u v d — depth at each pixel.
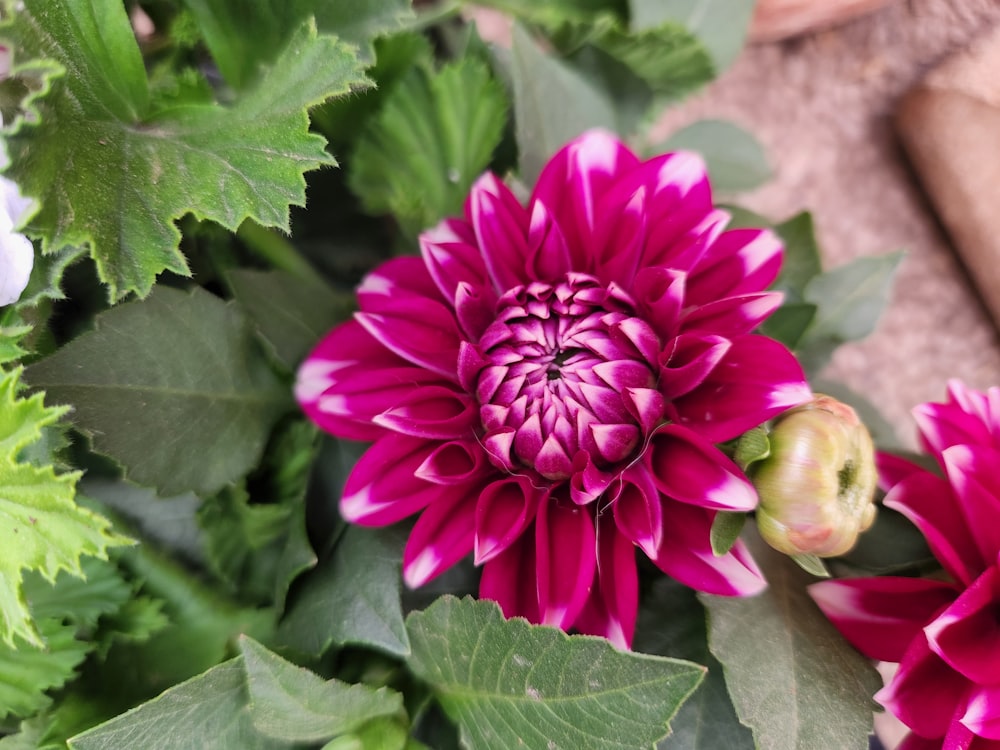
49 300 0.19
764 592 0.18
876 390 0.39
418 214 0.22
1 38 0.15
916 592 0.17
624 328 0.16
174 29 0.22
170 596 0.20
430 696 0.19
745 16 0.26
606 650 0.14
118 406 0.18
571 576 0.16
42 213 0.15
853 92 0.39
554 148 0.23
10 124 0.15
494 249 0.18
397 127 0.21
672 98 0.27
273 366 0.20
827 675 0.17
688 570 0.16
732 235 0.18
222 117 0.18
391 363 0.18
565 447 0.17
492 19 0.34
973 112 0.36
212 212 0.17
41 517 0.15
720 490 0.15
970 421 0.18
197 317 0.19
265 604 0.20
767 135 0.39
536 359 0.17
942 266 0.39
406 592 0.19
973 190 0.37
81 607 0.19
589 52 0.25
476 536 0.16
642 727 0.14
